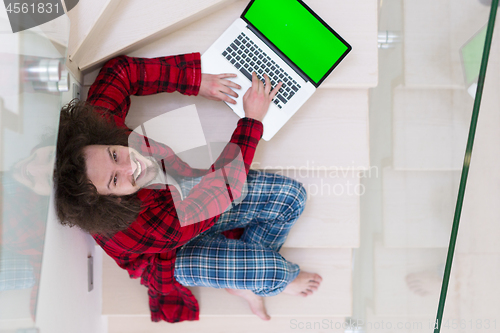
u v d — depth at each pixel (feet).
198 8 3.75
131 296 4.87
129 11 3.70
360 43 4.05
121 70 3.60
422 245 3.09
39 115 2.19
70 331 3.11
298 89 3.80
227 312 4.90
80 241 3.55
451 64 3.16
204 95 3.86
